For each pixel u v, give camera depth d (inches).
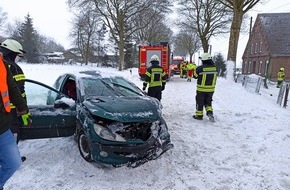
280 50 1587.1
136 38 2453.2
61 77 267.1
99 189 164.1
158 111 200.7
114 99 209.8
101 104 195.3
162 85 344.5
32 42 2997.0
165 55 863.7
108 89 229.8
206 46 1781.5
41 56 3061.0
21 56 185.9
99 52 3105.3
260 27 1761.8
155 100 220.4
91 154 182.2
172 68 1214.9
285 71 1577.3
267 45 1625.2
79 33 3004.4
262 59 1713.8
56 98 226.1
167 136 197.6
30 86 213.2
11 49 174.9
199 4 1712.6
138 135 188.9
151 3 1711.4
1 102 115.6
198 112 335.0
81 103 206.5
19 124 185.6
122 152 180.7
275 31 1683.1
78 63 3046.3
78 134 204.4
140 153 182.1
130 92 235.9
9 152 120.7
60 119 204.5
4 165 122.7
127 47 2605.8
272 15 1787.6
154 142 187.3
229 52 883.4
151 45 882.1
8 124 119.3
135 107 196.1
